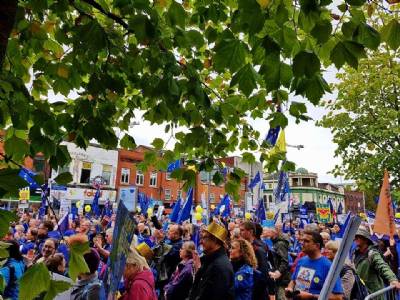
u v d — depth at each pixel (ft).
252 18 6.02
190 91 9.51
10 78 8.00
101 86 9.30
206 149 12.62
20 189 5.00
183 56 12.19
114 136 10.09
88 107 9.14
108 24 11.36
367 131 44.47
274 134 22.00
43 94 11.32
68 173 6.69
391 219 20.18
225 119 13.01
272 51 6.47
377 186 44.91
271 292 17.40
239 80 6.74
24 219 45.75
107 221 37.73
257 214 38.11
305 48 6.78
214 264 13.01
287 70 6.56
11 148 7.18
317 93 6.56
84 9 10.31
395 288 16.52
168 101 9.34
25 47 10.37
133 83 11.18
